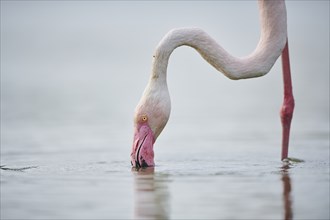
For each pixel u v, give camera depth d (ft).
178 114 64.23
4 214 26.14
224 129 54.34
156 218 25.57
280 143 46.80
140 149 35.63
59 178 33.22
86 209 26.84
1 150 44.11
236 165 37.40
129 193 29.48
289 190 29.76
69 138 49.34
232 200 28.04
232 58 36.63
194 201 27.94
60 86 86.02
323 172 34.45
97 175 34.12
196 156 41.27
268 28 37.60
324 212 26.08
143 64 111.65
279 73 98.78
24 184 31.68
